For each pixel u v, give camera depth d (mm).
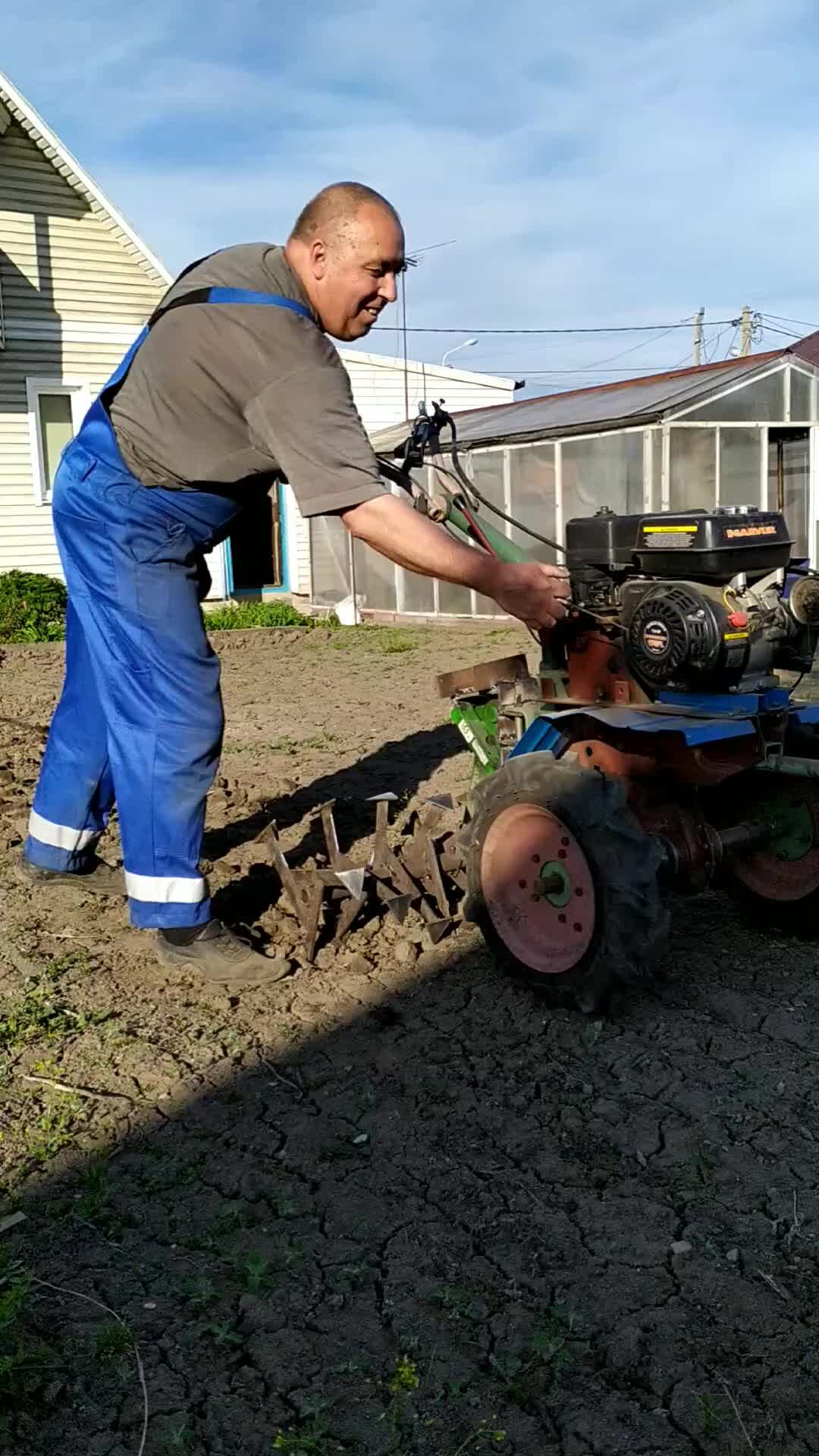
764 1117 3215
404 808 6148
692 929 4523
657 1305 2521
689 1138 3117
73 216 15789
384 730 8367
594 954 3613
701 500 13656
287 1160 3062
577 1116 3232
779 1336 2426
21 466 15992
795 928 4410
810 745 4398
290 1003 3969
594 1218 2814
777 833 4398
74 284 15961
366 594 17484
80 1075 3510
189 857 3961
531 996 3932
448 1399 2283
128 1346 2412
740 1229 2760
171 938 4074
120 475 3668
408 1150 3102
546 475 14617
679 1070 3467
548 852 3783
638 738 3969
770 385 13805
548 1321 2479
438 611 16203
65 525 3779
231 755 7617
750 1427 2203
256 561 20844
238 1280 2623
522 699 4457
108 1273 2641
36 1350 2381
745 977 4094
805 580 4020
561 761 3820
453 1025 3760
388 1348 2418
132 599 3721
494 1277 2617
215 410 3494
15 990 4062
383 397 20281
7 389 15758
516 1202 2879
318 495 3365
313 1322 2488
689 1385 2303
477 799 3986
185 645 3785
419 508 4176
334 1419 2238
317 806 6262
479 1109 3279
